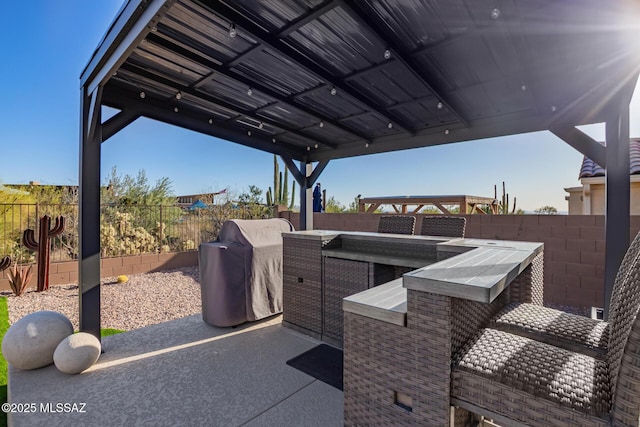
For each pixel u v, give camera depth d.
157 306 5.04
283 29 2.42
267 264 4.09
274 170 14.66
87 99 3.15
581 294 4.63
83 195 3.16
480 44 2.54
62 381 2.63
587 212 6.56
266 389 2.51
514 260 1.96
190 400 2.37
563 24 2.24
